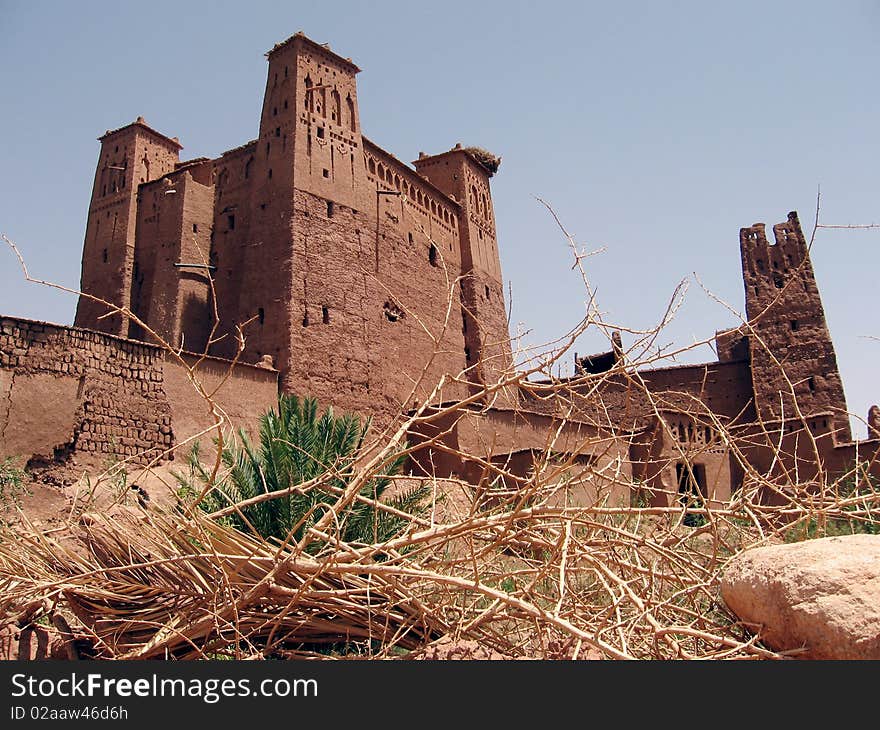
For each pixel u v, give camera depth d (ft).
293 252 96.02
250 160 110.22
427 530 12.51
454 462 73.46
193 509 12.81
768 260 130.52
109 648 12.83
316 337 94.89
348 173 108.17
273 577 12.00
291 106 104.22
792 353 123.03
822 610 10.04
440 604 12.84
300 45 106.83
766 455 88.74
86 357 55.57
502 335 136.77
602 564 11.75
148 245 115.14
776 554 11.37
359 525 20.99
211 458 62.08
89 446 53.83
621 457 13.80
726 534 15.55
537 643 12.71
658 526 14.07
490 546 12.31
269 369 72.90
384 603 12.88
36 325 53.06
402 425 12.67
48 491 48.93
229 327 102.83
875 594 9.84
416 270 118.62
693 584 13.14
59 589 13.21
